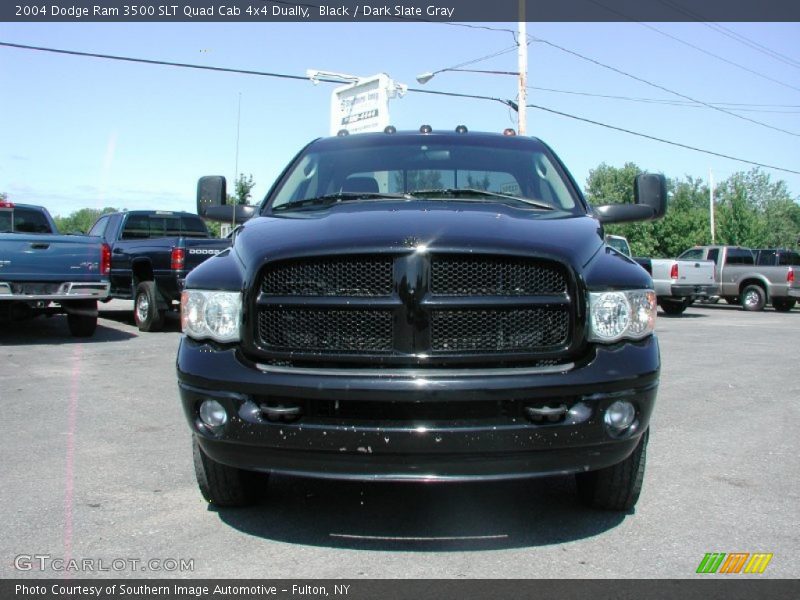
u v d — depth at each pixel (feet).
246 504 13.15
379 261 10.55
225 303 11.05
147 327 41.24
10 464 15.76
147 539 11.78
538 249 10.64
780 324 54.03
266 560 11.02
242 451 10.70
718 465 16.01
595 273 10.89
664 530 12.21
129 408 21.30
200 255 39.70
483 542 11.69
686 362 31.89
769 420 20.34
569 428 10.24
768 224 254.88
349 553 11.26
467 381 10.08
